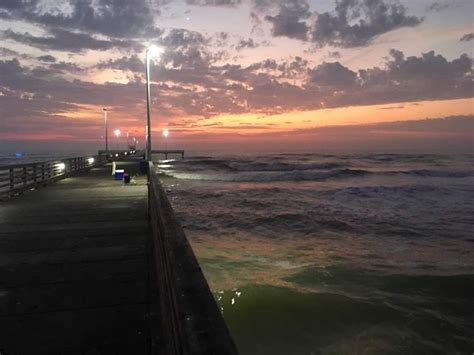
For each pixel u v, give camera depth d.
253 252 13.67
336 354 6.69
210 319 1.24
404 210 24.58
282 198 30.58
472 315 8.23
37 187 14.99
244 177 51.28
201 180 47.88
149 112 22.61
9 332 3.32
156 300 3.95
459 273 11.19
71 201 11.41
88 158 27.83
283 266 11.80
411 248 14.63
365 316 8.13
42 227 7.73
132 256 5.67
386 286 9.95
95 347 3.07
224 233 17.42
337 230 18.22
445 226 19.23
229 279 10.39
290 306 8.57
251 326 7.70
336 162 92.06
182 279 1.64
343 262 12.31
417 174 57.47
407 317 8.09
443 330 7.55
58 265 5.24
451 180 48.22
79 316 3.64
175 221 3.06
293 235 17.05
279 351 6.83
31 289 4.35
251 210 24.38
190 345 1.07
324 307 8.52
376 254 13.58
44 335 3.27
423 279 10.44
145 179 18.88
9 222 8.23
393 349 6.87
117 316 3.63
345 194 33.25
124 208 10.08
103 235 7.04
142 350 3.02
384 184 42.19
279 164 79.75
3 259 5.52
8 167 12.42
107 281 4.61
